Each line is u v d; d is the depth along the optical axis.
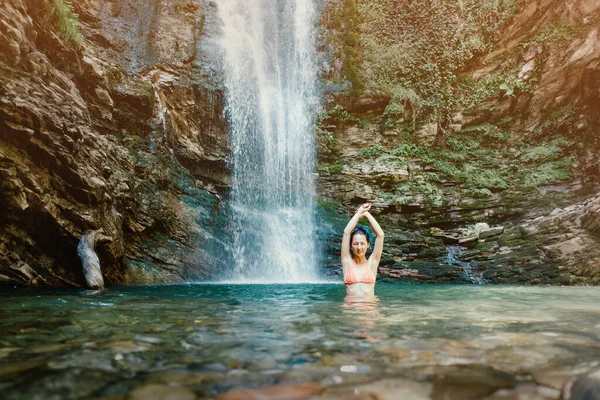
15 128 6.41
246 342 1.80
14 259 6.21
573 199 14.64
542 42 16.75
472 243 13.84
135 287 6.55
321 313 2.94
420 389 1.17
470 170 16.78
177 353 1.59
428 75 17.95
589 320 2.61
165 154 12.24
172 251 9.68
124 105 11.56
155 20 15.09
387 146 17.53
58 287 6.22
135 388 1.18
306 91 18.12
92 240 6.84
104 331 2.09
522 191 15.66
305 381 1.24
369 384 1.21
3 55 6.93
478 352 1.61
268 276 12.09
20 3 7.69
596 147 15.95
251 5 18.28
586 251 11.22
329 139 17.52
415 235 14.51
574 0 16.20
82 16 13.55
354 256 4.62
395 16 18.48
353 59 18.28
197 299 4.21
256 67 17.33
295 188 16.64
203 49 15.88
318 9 19.28
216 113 15.30
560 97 16.84
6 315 2.75
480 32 17.58
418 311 3.12
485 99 17.58
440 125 17.75
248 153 15.95
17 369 1.35
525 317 2.76
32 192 6.38
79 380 1.24
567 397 1.08
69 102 8.34
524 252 12.17
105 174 8.34
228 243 11.36
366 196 16.20
